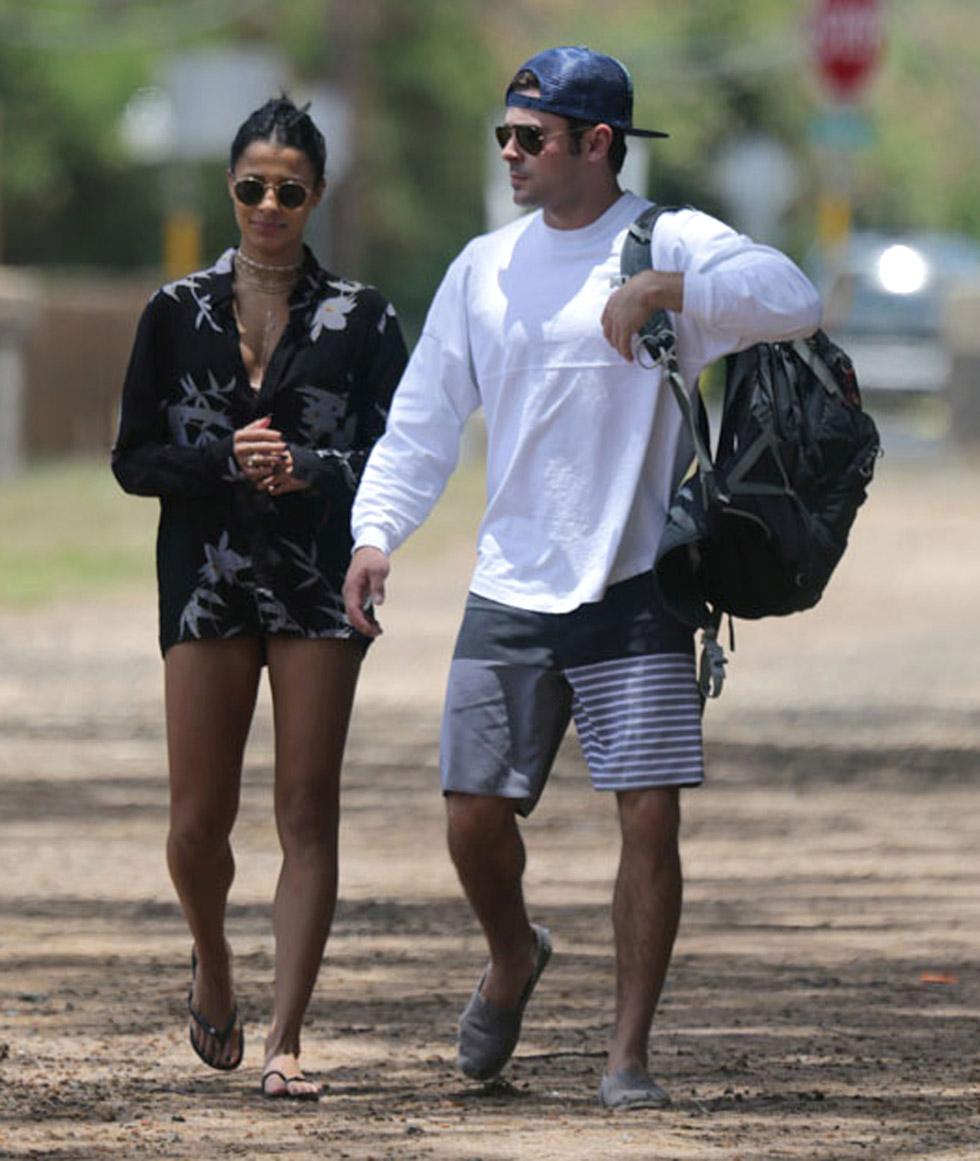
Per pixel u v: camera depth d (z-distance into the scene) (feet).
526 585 74.90
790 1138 69.87
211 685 77.51
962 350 389.80
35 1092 75.77
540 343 74.38
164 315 77.61
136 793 135.54
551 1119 72.33
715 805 134.10
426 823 127.95
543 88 74.23
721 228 73.97
